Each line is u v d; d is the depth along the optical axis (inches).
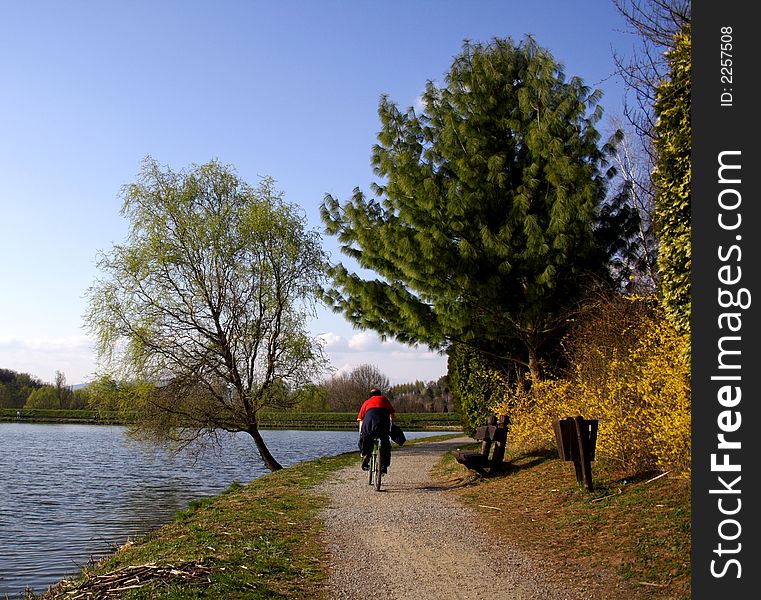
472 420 778.2
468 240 568.7
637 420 376.2
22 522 649.6
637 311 433.4
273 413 940.6
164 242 880.3
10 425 2741.1
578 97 586.2
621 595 232.4
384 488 535.5
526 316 572.1
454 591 249.1
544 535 324.2
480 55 614.2
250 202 936.9
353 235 659.4
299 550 318.7
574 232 547.8
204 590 243.4
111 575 269.9
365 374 3767.2
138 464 1233.4
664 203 273.6
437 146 607.8
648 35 454.6
